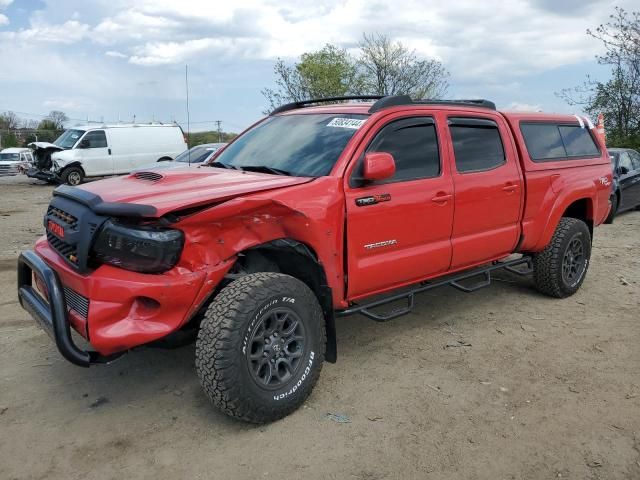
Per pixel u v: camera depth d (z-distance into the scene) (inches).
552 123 230.8
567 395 151.0
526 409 143.6
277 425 135.6
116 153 853.8
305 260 147.8
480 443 128.5
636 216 487.8
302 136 172.6
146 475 116.6
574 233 227.9
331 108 183.0
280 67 989.8
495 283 256.4
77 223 129.5
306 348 139.8
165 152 906.1
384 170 149.0
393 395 150.9
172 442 128.3
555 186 219.1
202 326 126.6
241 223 131.6
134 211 119.8
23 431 132.4
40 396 149.2
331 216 145.9
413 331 197.5
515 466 120.2
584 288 251.3
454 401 147.7
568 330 199.0
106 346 120.7
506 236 202.5
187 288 124.0
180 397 149.0
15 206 584.4
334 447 126.5
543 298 235.3
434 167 176.9
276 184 141.1
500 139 202.4
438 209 174.2
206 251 127.6
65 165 805.9
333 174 151.3
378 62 1002.1
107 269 124.7
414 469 118.9
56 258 139.9
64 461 121.2
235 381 125.2
